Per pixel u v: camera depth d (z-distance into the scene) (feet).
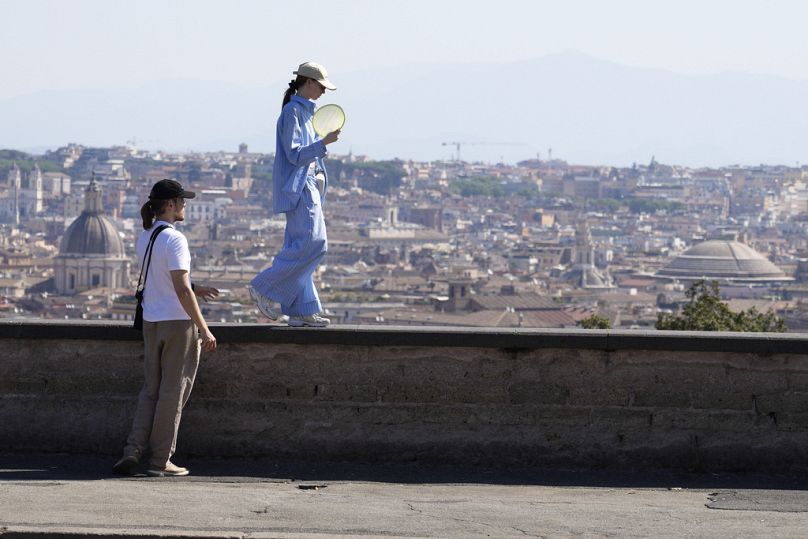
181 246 56.39
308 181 59.62
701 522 48.93
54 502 50.29
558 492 54.70
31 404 61.00
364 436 59.47
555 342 58.59
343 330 59.26
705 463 58.39
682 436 58.44
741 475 58.08
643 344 58.39
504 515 49.60
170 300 56.65
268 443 59.88
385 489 54.85
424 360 59.26
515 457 58.90
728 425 58.39
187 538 45.60
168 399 56.75
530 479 57.31
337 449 59.62
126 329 60.39
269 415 59.88
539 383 58.90
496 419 59.11
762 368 58.23
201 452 60.18
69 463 59.47
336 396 59.72
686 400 58.54
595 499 53.21
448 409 59.21
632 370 58.65
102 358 60.80
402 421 59.36
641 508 51.29
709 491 55.21
